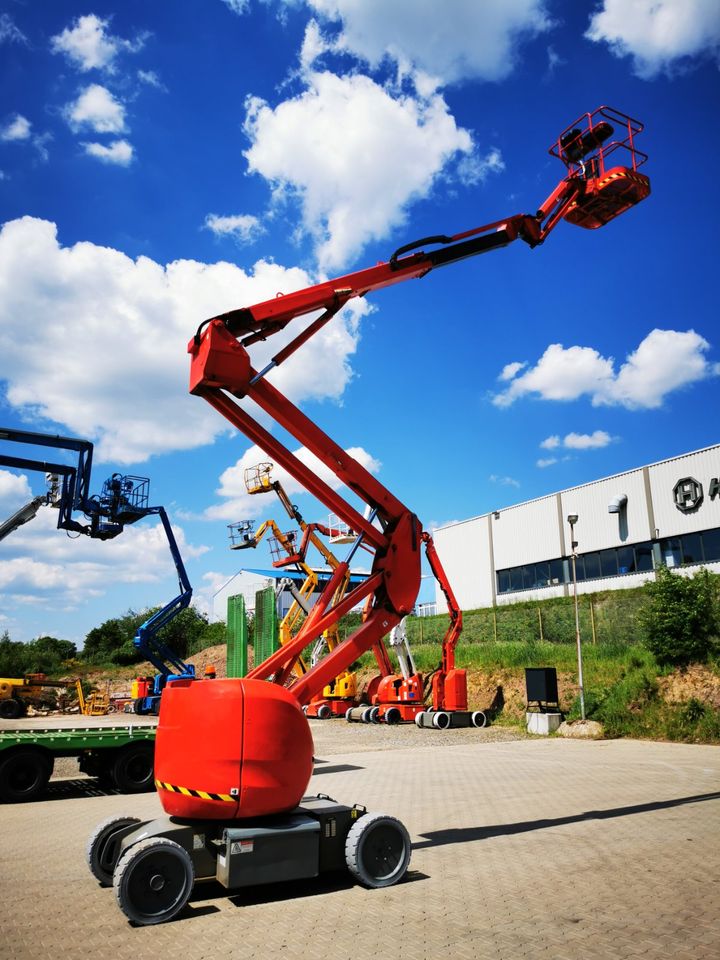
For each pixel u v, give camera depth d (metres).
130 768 12.23
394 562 8.32
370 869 6.34
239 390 7.41
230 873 5.66
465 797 10.95
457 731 21.95
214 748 5.90
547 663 24.59
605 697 20.58
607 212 9.79
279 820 6.17
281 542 30.75
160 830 5.90
